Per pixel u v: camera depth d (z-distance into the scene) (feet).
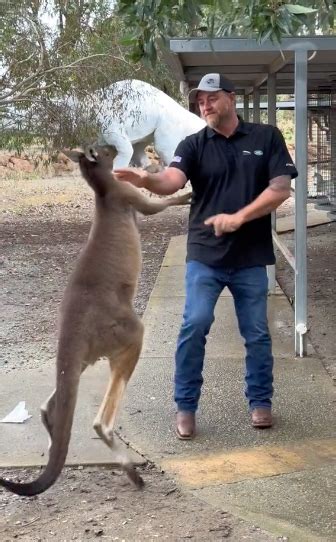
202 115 16.40
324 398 18.93
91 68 42.78
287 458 15.64
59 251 43.19
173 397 19.10
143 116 45.75
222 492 14.23
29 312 29.04
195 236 16.71
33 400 19.03
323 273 35.42
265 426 17.07
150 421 17.63
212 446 16.30
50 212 61.11
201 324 16.39
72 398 13.04
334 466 15.21
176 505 13.80
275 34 12.86
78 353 13.34
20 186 77.05
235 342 23.98
